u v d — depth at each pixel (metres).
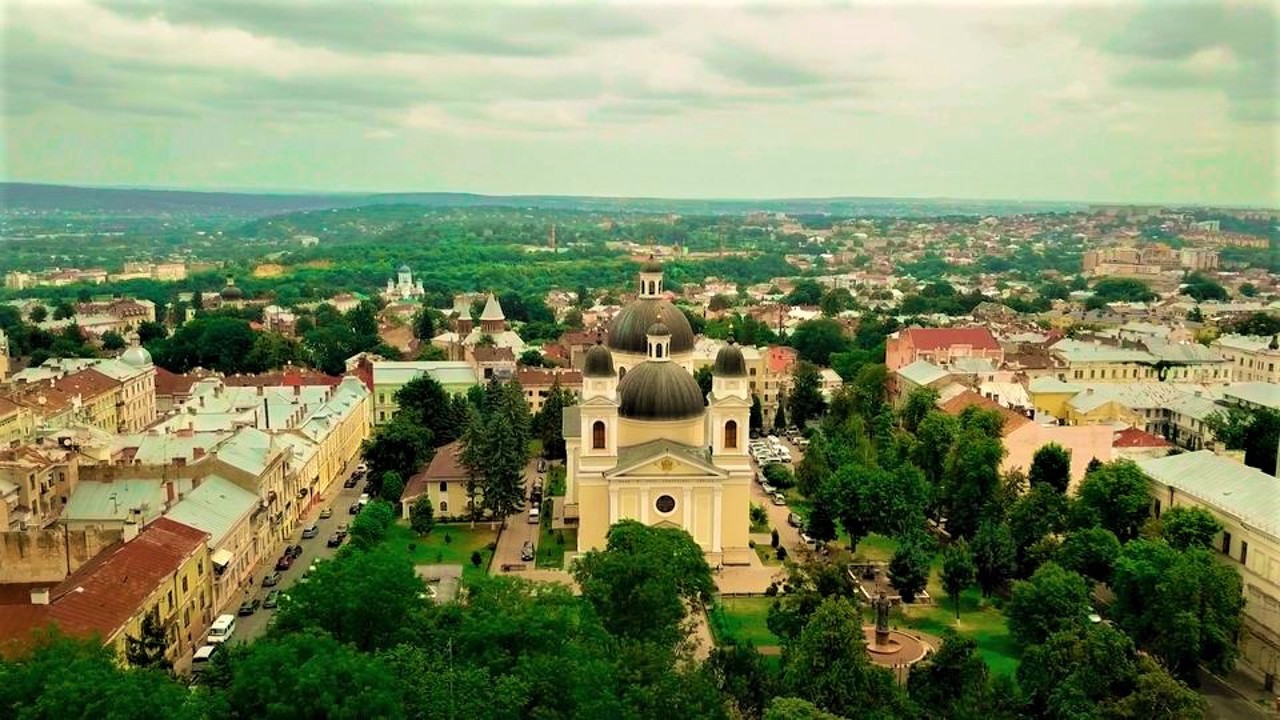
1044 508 149.75
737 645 103.62
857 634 97.56
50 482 152.00
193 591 128.25
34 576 125.00
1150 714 89.38
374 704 72.12
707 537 153.38
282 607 95.12
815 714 82.94
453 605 101.44
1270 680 119.50
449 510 182.50
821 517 161.75
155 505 148.00
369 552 109.75
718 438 155.88
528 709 80.12
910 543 144.00
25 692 74.19
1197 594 115.00
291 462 178.75
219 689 84.25
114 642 103.56
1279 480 135.12
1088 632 99.50
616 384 165.25
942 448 190.25
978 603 144.50
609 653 93.88
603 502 155.88
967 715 92.81
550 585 105.94
